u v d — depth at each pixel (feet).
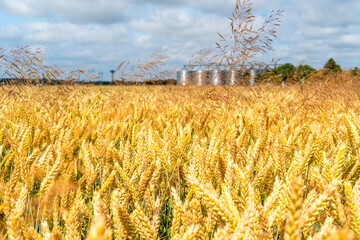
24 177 4.91
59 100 19.13
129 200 4.74
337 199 3.67
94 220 3.46
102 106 18.44
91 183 5.38
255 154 5.98
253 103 17.16
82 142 7.63
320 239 2.48
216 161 5.98
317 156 5.88
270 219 3.44
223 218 3.03
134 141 8.85
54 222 4.13
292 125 9.93
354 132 6.51
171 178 6.37
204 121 10.52
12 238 3.16
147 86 28.30
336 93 20.18
